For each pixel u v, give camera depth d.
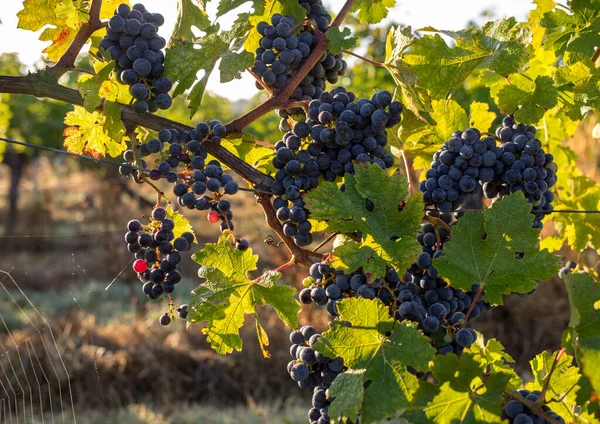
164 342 5.31
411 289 1.26
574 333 1.15
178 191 1.30
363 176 1.25
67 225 10.50
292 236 1.31
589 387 1.19
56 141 10.42
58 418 4.09
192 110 1.34
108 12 1.45
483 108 1.51
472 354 1.16
